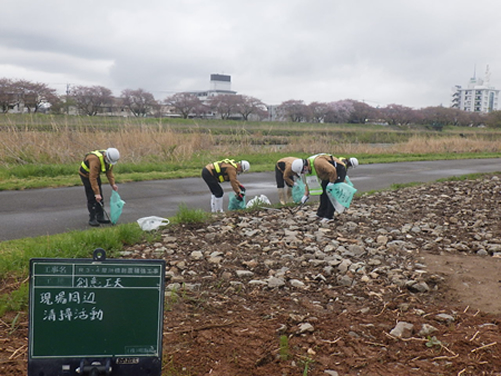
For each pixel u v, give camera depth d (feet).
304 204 33.53
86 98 163.63
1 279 16.61
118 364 9.14
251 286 16.92
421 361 12.10
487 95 507.71
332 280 17.79
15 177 42.50
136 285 9.07
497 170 65.67
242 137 75.20
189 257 19.89
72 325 8.94
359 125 207.62
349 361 12.01
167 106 205.26
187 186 42.50
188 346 12.51
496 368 11.81
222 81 433.89
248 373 11.36
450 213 30.81
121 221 28.68
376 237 23.97
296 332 13.32
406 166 67.92
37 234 24.58
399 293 16.62
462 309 15.33
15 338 12.91
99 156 26.32
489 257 21.02
